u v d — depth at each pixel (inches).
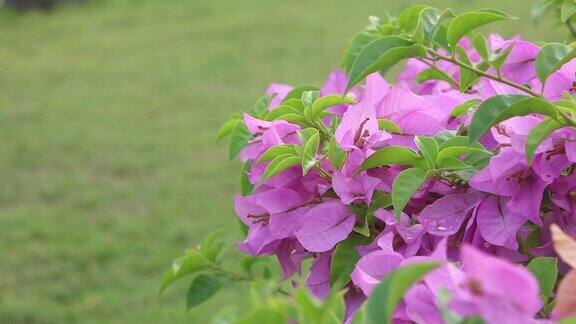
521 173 23.2
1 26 215.0
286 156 23.9
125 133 136.4
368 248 24.0
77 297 88.4
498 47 26.4
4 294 89.6
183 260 30.9
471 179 23.3
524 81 25.3
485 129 21.0
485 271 15.5
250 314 16.5
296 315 17.7
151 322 82.5
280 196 24.5
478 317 16.6
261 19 201.6
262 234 25.3
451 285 17.8
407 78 32.6
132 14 216.4
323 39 181.2
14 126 142.3
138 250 97.2
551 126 21.4
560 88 25.0
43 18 218.7
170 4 222.8
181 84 161.2
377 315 17.0
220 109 145.7
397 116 25.9
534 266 21.6
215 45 185.8
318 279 25.1
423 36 24.5
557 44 22.8
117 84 164.7
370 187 23.8
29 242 100.5
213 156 124.0
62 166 123.8
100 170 121.6
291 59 170.2
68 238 101.0
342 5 207.3
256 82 158.2
